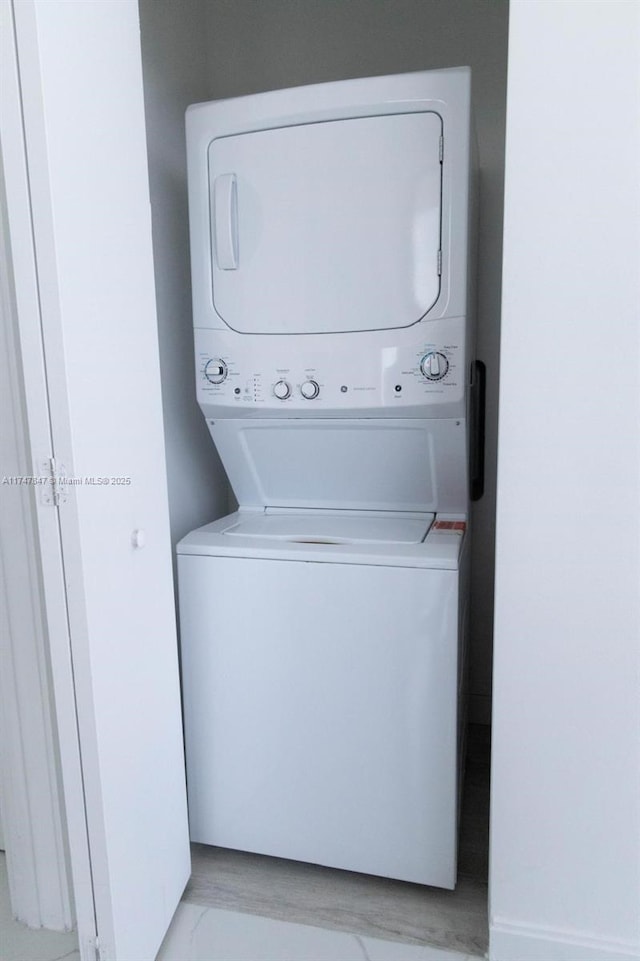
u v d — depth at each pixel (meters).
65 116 1.16
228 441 2.05
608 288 1.27
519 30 1.23
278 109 1.73
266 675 1.78
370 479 2.05
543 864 1.49
